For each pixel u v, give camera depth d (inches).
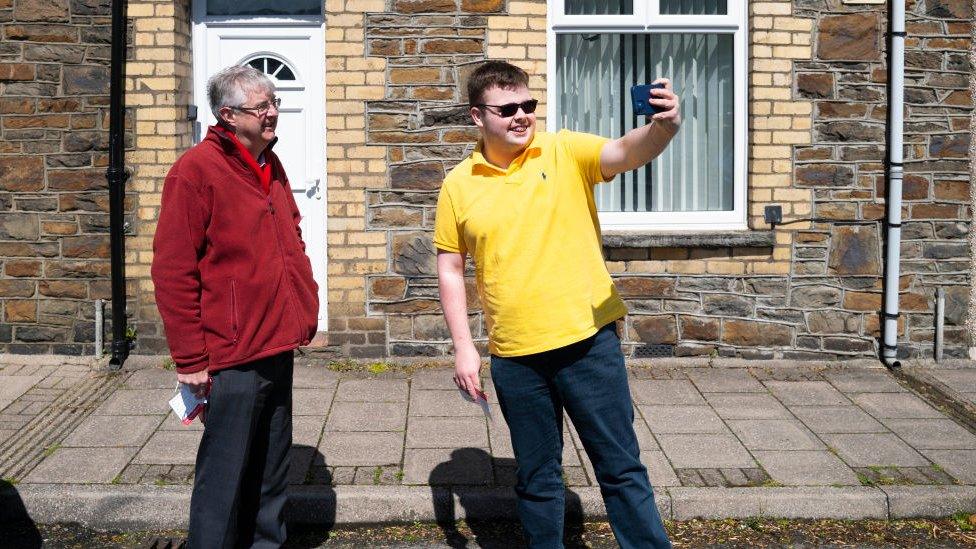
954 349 263.1
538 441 149.0
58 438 204.4
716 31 266.5
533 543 152.5
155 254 144.1
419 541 174.2
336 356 258.4
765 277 259.9
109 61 250.2
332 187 254.5
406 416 219.9
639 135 136.6
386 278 256.7
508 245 143.1
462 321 149.3
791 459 198.1
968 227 260.2
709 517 180.7
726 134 271.4
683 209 274.5
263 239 149.1
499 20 253.8
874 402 233.5
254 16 265.6
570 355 144.5
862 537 175.3
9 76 249.0
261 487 158.4
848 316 261.6
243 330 147.1
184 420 148.3
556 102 270.4
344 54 251.9
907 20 255.0
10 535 174.2
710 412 225.5
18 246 253.6
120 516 177.3
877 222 259.6
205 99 266.4
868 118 257.4
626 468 147.8
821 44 256.4
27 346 256.2
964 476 190.1
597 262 146.9
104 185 252.7
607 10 268.4
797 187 259.0
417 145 254.2
